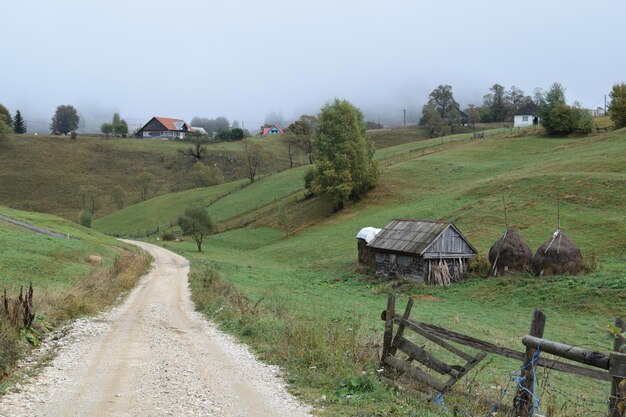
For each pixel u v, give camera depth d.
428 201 75.75
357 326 17.34
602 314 33.62
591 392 16.36
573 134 108.69
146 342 17.48
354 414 9.95
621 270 40.66
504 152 102.56
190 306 28.44
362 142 89.62
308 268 60.34
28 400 10.68
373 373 11.80
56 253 43.03
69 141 187.00
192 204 84.00
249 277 50.12
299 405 10.59
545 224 54.56
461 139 129.38
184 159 178.88
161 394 11.34
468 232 56.38
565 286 38.78
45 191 150.75
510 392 11.87
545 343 8.49
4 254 36.12
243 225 99.44
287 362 14.01
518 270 43.97
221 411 10.20
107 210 144.25
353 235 72.25
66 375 12.85
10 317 15.82
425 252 46.59
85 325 20.22
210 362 14.45
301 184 119.06
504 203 62.28
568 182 64.38
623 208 55.19
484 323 31.59
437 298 42.25
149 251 77.69
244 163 176.50
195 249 84.81
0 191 146.75
